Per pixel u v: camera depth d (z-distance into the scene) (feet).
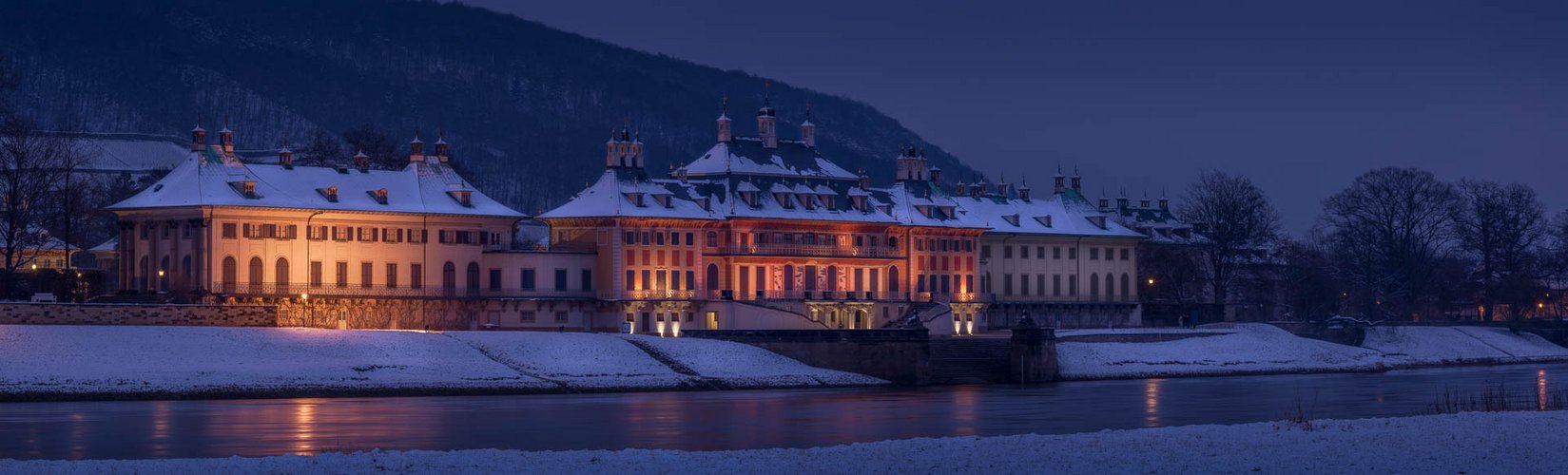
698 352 479.82
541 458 250.57
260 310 472.03
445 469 238.89
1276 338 622.13
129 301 510.99
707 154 630.33
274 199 537.24
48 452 280.31
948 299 654.53
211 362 419.33
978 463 246.27
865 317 627.46
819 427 338.13
